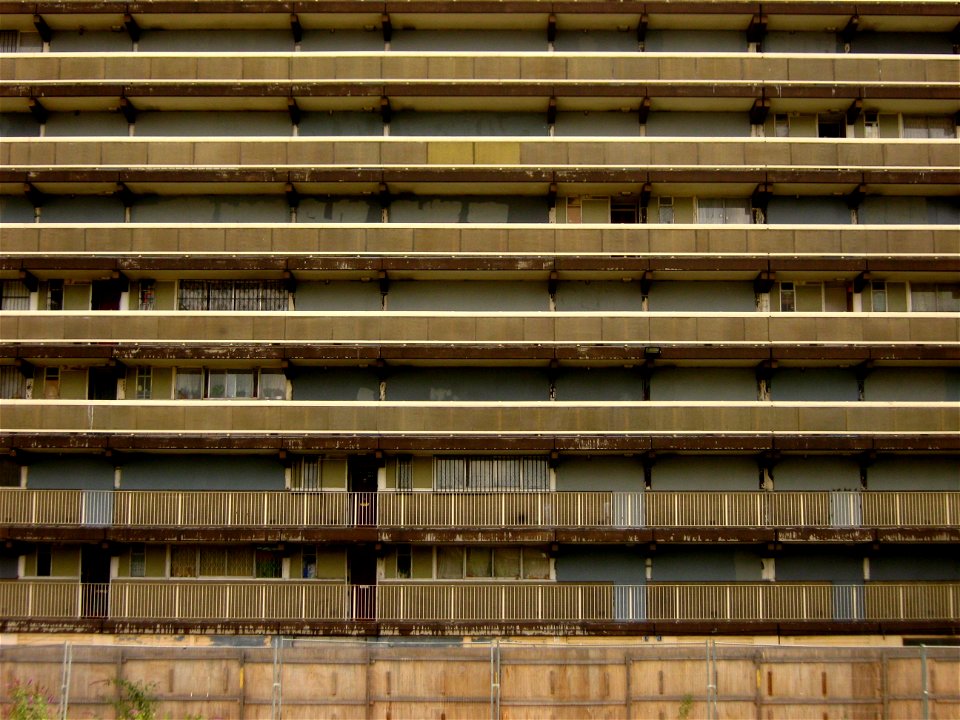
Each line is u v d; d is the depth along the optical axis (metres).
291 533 24.20
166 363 25.95
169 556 25.58
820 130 27.48
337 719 17.77
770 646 18.02
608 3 26.50
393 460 25.80
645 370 26.16
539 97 26.41
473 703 17.83
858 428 24.95
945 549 25.50
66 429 24.88
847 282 26.78
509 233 25.69
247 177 25.89
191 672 17.77
